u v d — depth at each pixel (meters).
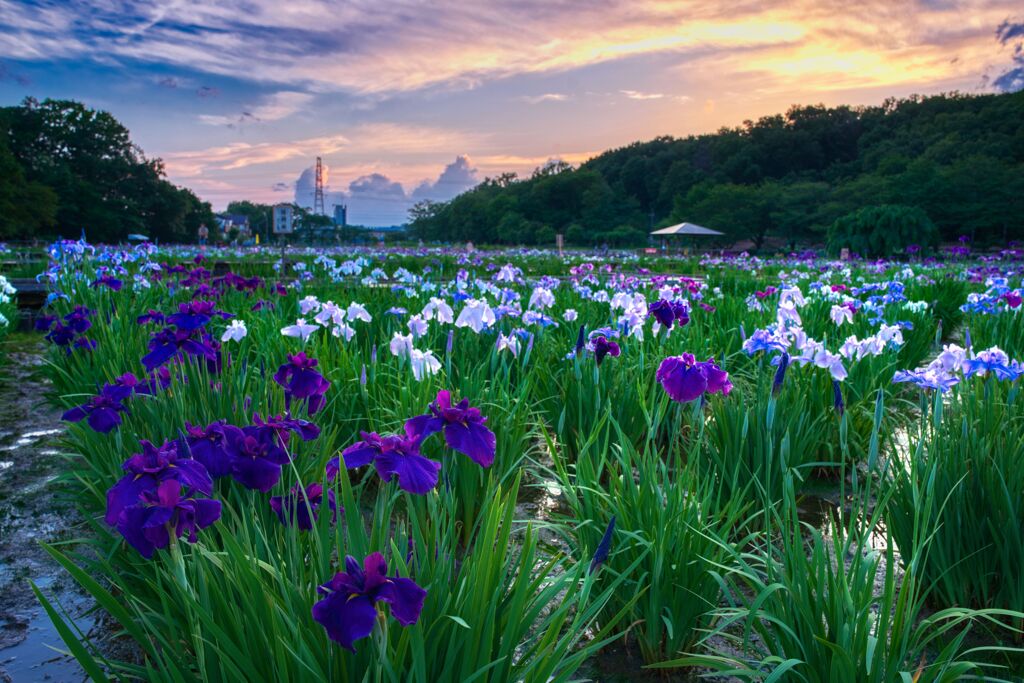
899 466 3.21
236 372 4.00
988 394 3.61
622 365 4.98
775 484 3.75
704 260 28.17
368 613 1.40
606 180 166.88
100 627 2.86
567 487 3.19
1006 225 70.50
